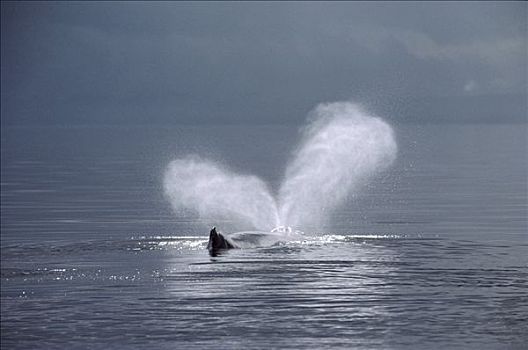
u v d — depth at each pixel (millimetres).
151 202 169875
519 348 57094
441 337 59594
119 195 186375
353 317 64875
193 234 119062
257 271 82500
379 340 58969
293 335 60312
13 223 133375
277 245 98688
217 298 71312
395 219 135750
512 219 133125
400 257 90875
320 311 66750
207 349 57500
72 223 133125
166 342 59094
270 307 68062
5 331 61938
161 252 94688
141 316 65812
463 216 138375
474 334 60312
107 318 65312
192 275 80875
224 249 95688
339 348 57406
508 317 64688
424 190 192875
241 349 57406
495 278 79500
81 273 82812
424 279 78625
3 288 76188
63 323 64125
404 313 66000
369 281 77875
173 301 70375
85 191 197250
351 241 102875
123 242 103750
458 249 97625
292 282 77312
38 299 71688
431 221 131750
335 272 81875
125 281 78688
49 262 89312
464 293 72938
